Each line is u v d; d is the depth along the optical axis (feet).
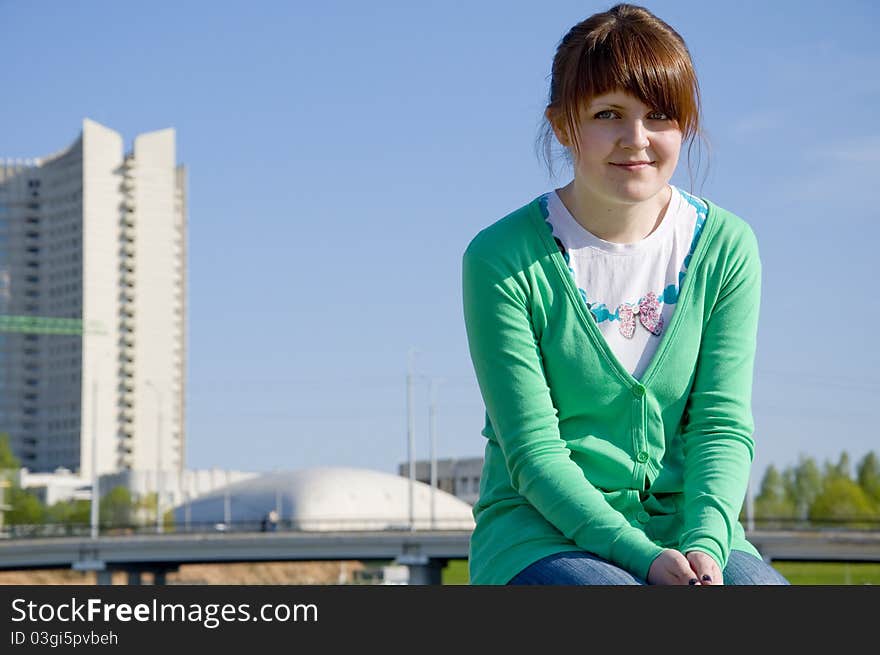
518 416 8.82
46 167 540.11
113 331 516.32
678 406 9.08
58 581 249.75
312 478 327.67
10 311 534.37
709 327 9.16
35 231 540.11
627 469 8.84
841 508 321.32
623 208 9.04
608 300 9.10
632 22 8.57
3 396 533.96
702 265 9.15
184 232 542.16
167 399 523.29
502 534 8.79
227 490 335.88
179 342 537.65
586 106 8.55
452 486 413.39
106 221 517.96
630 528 8.29
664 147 8.60
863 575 261.44
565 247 9.18
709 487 8.58
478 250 9.23
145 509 396.78
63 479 453.58
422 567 188.55
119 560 196.54
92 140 515.91
